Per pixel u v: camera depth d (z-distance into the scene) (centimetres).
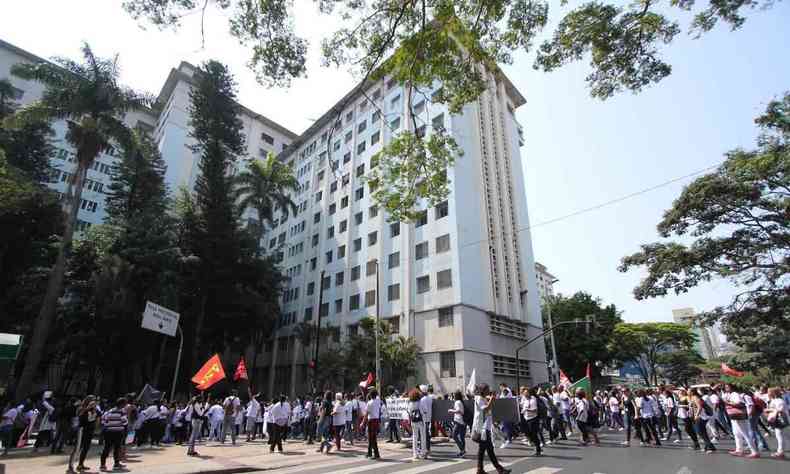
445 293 3080
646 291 2552
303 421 1802
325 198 4838
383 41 852
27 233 2758
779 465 905
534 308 3709
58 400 1650
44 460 1156
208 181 3544
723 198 2212
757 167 2073
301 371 4300
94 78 2500
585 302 4350
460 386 2766
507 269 3550
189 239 3362
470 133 3672
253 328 3634
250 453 1285
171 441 1680
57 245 2814
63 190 4709
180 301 3173
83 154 2417
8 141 3006
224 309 3391
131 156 2633
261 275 3706
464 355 2820
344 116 4988
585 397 1363
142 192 3528
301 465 1041
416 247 3441
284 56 823
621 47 776
